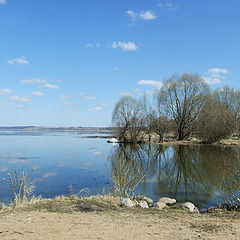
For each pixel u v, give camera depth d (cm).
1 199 1102
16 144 4056
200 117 3978
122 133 4397
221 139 3862
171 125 4338
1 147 3528
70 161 2261
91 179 1559
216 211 888
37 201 893
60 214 695
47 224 590
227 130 3738
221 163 2012
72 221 620
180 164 2262
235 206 930
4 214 704
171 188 1420
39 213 704
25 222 606
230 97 5022
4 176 1582
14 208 795
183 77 4250
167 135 4709
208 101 4216
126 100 4372
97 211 752
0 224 587
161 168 2077
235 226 602
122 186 1123
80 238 497
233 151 2873
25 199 891
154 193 1305
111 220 639
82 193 1238
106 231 544
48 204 826
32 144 4084
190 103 4238
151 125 4266
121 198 979
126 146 3816
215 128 3772
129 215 713
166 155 2850
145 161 2427
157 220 657
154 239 503
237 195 1046
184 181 1603
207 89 4231
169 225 605
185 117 4294
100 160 2323
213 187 1418
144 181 1581
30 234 518
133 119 4284
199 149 3206
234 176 1205
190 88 4225
